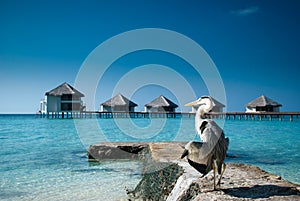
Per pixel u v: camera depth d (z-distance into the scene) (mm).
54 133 28016
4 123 46500
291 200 5430
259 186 6312
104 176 11008
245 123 44500
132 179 10555
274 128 34719
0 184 9891
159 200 7676
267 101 52188
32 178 10711
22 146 18797
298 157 15148
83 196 8664
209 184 6441
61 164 13227
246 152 16781
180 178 7234
